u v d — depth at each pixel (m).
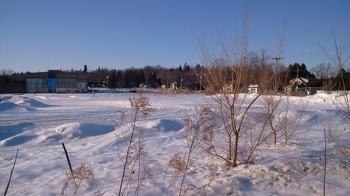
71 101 46.16
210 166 8.24
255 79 8.84
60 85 98.19
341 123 16.70
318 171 7.57
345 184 6.86
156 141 12.41
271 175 7.36
